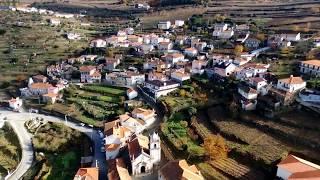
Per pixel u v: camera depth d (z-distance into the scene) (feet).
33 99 617.62
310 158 351.67
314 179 302.04
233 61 620.90
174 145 409.28
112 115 520.01
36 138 481.87
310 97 455.22
